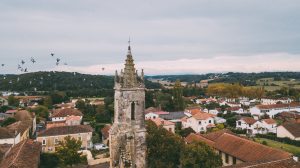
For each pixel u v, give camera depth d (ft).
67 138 259.39
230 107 593.01
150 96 533.14
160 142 210.38
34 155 215.10
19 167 178.09
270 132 395.75
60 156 249.75
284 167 129.18
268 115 532.32
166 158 210.38
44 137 312.71
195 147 195.21
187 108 575.38
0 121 418.31
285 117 523.70
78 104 538.88
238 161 207.10
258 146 202.18
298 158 176.76
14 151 215.31
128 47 138.10
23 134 317.83
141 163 140.77
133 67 138.21
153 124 221.66
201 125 407.85
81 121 440.45
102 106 488.85
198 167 189.26
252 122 413.39
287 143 341.62
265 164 130.31
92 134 354.13
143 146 141.08
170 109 535.60
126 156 136.98
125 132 137.49
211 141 244.83
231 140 225.97
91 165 247.91
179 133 380.58
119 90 135.85
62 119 463.01
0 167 194.08
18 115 423.23
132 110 138.92
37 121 467.52
